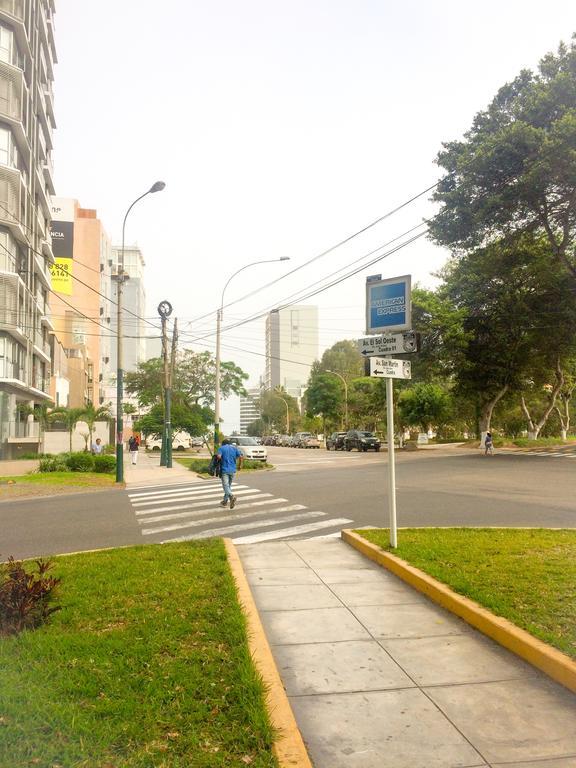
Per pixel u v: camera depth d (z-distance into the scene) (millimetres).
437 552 7648
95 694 3725
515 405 57031
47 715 3393
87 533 10961
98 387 81062
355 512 12555
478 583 6086
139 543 9852
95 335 77312
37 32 42156
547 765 3178
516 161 26672
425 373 38781
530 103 27406
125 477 24750
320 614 5676
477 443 45781
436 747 3348
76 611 5461
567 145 24656
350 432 49969
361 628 5273
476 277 34125
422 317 37031
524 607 5309
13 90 35312
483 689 4059
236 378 53250
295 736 3291
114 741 3186
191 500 15508
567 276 32125
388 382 8195
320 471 25469
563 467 23938
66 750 3049
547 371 43094
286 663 4523
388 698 3941
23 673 3979
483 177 27688
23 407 37875
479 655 4629
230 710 3533
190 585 6387
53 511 14219
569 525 10461
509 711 3752
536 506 12977
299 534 10250
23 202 37031
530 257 31875
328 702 3891
